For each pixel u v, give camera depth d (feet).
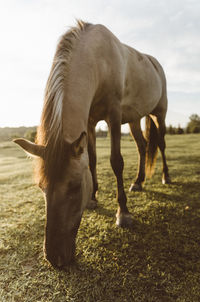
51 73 5.38
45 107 4.88
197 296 4.53
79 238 6.77
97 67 6.86
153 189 11.73
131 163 19.89
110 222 7.91
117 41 8.84
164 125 14.14
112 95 7.91
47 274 5.22
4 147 58.13
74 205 4.59
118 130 8.08
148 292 4.67
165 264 5.59
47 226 4.36
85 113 5.60
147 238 6.81
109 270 5.35
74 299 4.46
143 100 10.98
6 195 11.39
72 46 6.23
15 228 7.49
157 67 13.35
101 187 11.98
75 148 4.29
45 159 4.34
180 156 24.49
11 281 4.99
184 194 10.86
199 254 5.98
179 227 7.50
